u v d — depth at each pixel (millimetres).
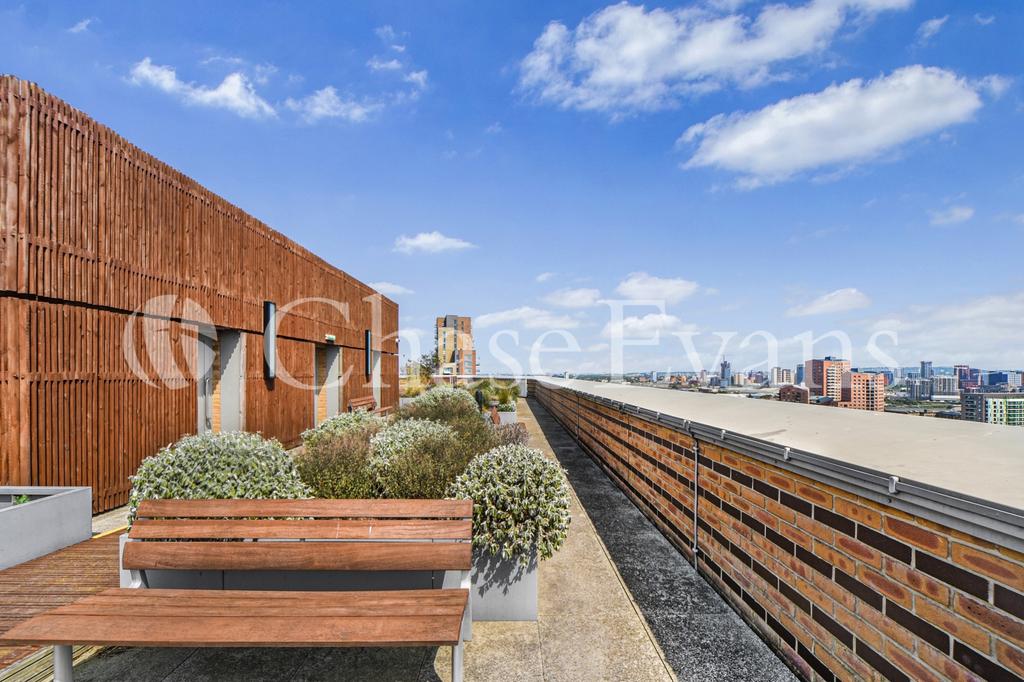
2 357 6027
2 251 5996
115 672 2990
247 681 2895
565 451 11398
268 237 12484
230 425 11117
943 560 1935
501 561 3590
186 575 3451
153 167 8406
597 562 4672
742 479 3596
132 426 7805
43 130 6449
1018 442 2885
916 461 2381
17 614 3764
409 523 3131
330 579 3445
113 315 7500
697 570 4449
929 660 1989
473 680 2865
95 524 6551
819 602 2697
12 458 6031
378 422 9312
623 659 3074
